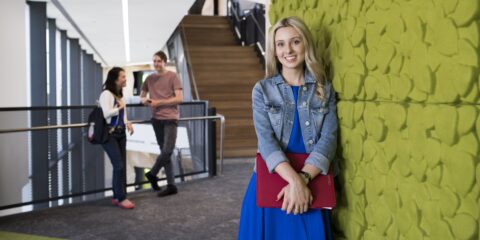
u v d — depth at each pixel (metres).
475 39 1.04
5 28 6.23
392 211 1.48
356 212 1.71
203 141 5.88
